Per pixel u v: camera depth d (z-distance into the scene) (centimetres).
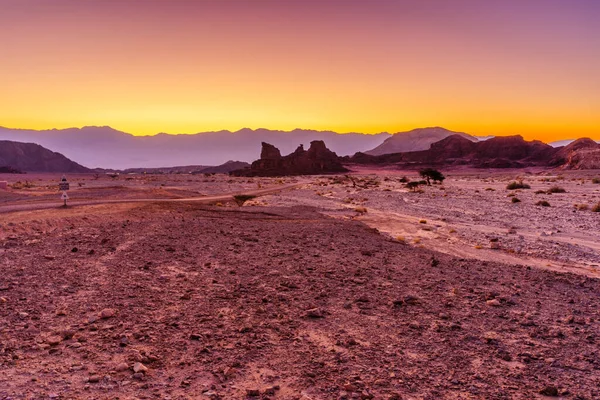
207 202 4975
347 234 2209
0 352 682
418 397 583
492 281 1265
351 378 633
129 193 5784
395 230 2789
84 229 2088
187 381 607
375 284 1179
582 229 2722
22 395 553
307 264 1412
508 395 597
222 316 888
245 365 668
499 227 2908
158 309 920
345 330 830
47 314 867
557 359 720
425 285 1185
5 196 5028
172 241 1778
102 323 827
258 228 2330
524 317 931
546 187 6744
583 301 1073
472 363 698
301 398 572
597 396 598
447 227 2892
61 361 660
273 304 979
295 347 745
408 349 748
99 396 559
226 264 1384
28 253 1478
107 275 1189
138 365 638
